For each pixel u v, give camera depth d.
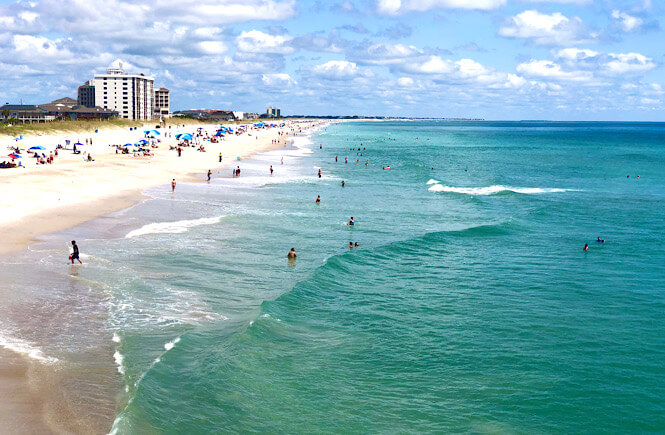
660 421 17.39
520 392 18.88
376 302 27.02
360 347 21.86
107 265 29.41
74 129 138.75
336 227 42.97
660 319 25.58
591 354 21.84
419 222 46.59
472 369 20.42
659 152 143.62
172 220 41.75
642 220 49.09
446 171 91.81
